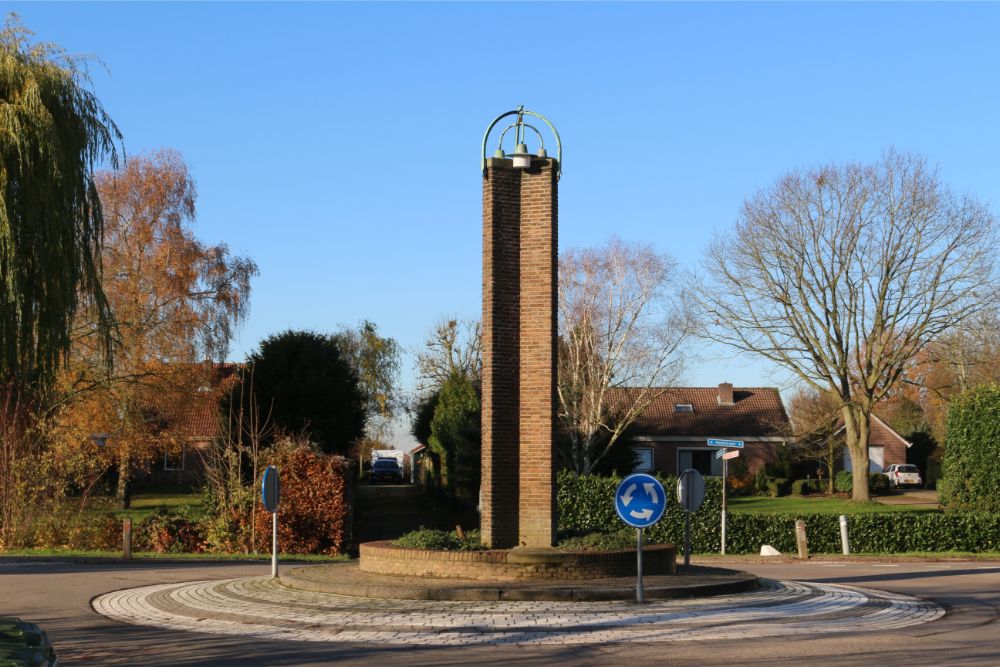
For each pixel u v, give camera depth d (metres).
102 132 20.94
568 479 28.98
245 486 26.09
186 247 42.06
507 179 16.05
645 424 59.38
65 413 35.72
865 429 41.00
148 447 40.84
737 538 28.23
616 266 44.66
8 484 24.83
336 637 11.23
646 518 13.70
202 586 15.88
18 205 19.19
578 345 44.47
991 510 28.34
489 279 15.88
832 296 39.66
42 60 20.69
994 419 28.36
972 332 41.62
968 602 14.97
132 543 25.16
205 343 42.59
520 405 15.95
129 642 10.94
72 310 20.03
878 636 11.28
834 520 28.25
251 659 9.85
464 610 12.96
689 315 43.53
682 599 14.05
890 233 38.56
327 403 38.66
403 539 16.31
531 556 14.80
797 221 39.56
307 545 25.55
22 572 18.62
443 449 44.59
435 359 65.88
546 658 9.88
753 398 62.38
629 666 9.44
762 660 9.72
